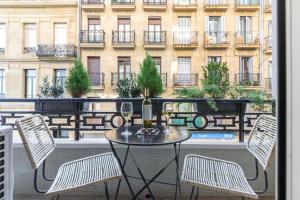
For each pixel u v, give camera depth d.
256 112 2.36
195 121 2.43
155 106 2.39
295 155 0.43
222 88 2.42
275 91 0.47
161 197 2.31
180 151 2.29
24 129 1.54
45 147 1.78
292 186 0.44
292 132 0.44
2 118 2.32
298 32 0.43
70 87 2.56
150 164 2.30
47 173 2.28
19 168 2.28
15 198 2.24
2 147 1.17
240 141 2.37
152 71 2.58
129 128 2.08
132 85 2.63
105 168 1.77
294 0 0.43
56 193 1.49
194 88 2.46
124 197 2.31
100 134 2.48
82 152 2.30
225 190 1.48
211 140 2.40
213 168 1.79
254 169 2.28
